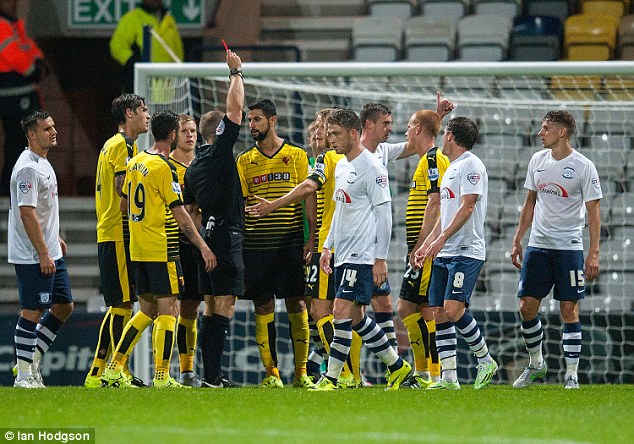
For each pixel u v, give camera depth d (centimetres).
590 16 5231
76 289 4716
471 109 4547
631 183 4331
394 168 4319
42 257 2669
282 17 5656
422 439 1552
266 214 2655
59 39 5538
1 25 4753
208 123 2922
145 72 3369
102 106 5591
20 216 2678
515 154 4456
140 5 4919
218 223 2712
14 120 4816
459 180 2573
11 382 3725
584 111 4453
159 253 2669
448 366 2631
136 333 2734
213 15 5509
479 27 5191
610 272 4172
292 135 4369
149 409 1961
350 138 2502
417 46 5212
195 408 1984
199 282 2797
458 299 2567
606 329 3553
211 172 2686
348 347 2527
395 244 4125
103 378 2706
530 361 2877
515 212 4309
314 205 2788
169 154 2858
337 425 1725
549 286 2795
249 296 2855
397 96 3738
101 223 2833
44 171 2711
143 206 2662
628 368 3531
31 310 2709
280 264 2830
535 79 4525
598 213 2725
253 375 3619
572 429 1691
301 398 2223
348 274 2497
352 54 5322
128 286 2822
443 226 2600
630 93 4406
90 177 5519
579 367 3562
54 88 5525
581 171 2725
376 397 2269
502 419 1822
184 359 2986
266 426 1711
